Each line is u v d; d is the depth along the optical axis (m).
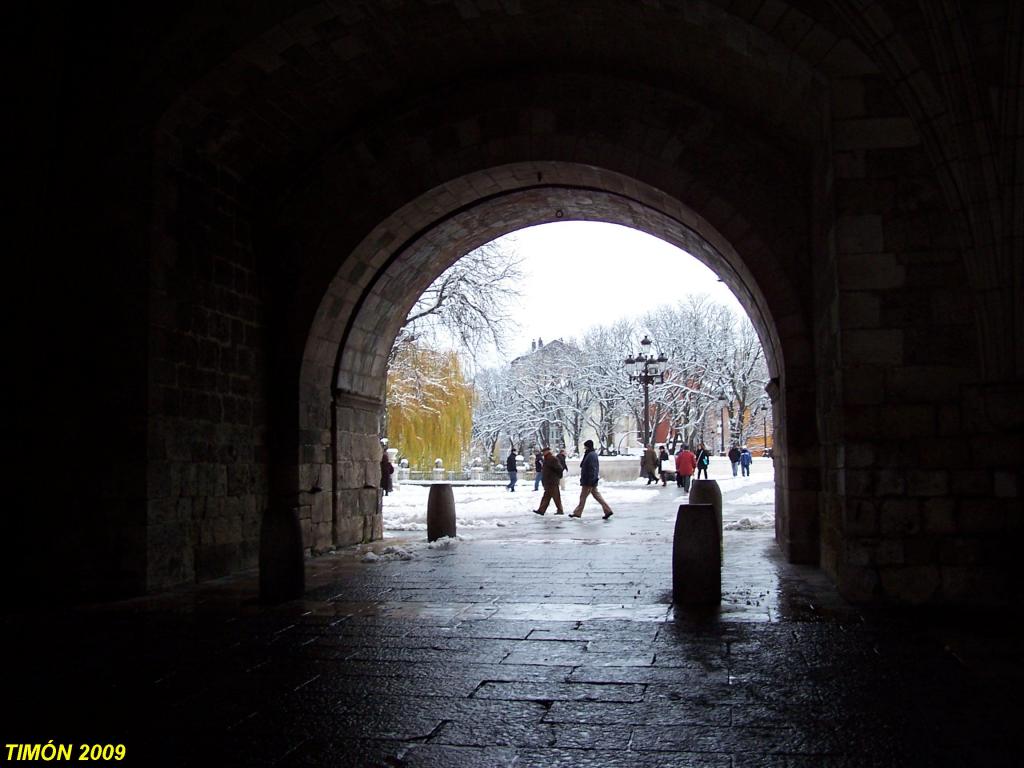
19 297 10.31
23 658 6.90
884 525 8.62
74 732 5.00
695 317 63.00
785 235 12.15
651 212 14.29
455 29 11.60
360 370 15.60
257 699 5.61
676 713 5.20
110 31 10.55
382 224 13.52
